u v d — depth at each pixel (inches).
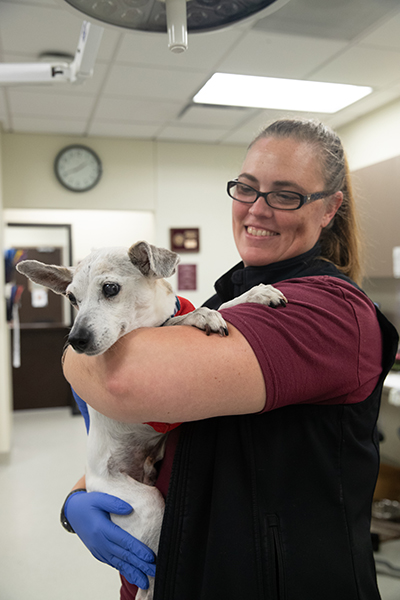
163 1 34.1
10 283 174.2
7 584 95.3
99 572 100.0
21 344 224.7
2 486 139.6
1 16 102.9
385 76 137.4
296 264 39.0
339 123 181.8
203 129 185.2
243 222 41.2
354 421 31.8
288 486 31.1
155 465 44.5
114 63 125.9
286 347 28.0
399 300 152.3
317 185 37.3
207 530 30.9
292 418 31.5
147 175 199.5
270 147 37.6
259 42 115.1
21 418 212.4
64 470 151.2
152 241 214.2
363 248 49.3
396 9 101.3
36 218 249.0
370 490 33.5
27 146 186.9
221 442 31.5
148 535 37.4
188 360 27.0
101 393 29.3
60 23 106.3
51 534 113.6
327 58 124.9
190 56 122.3
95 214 258.1
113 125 179.2
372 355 32.2
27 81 86.0
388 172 138.0
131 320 39.2
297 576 29.6
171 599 29.7
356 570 30.8
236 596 28.9
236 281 42.2
